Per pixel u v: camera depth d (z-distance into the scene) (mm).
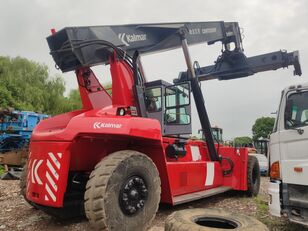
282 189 4512
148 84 6039
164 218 5461
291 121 4562
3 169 13469
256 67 8352
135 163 4316
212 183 7102
